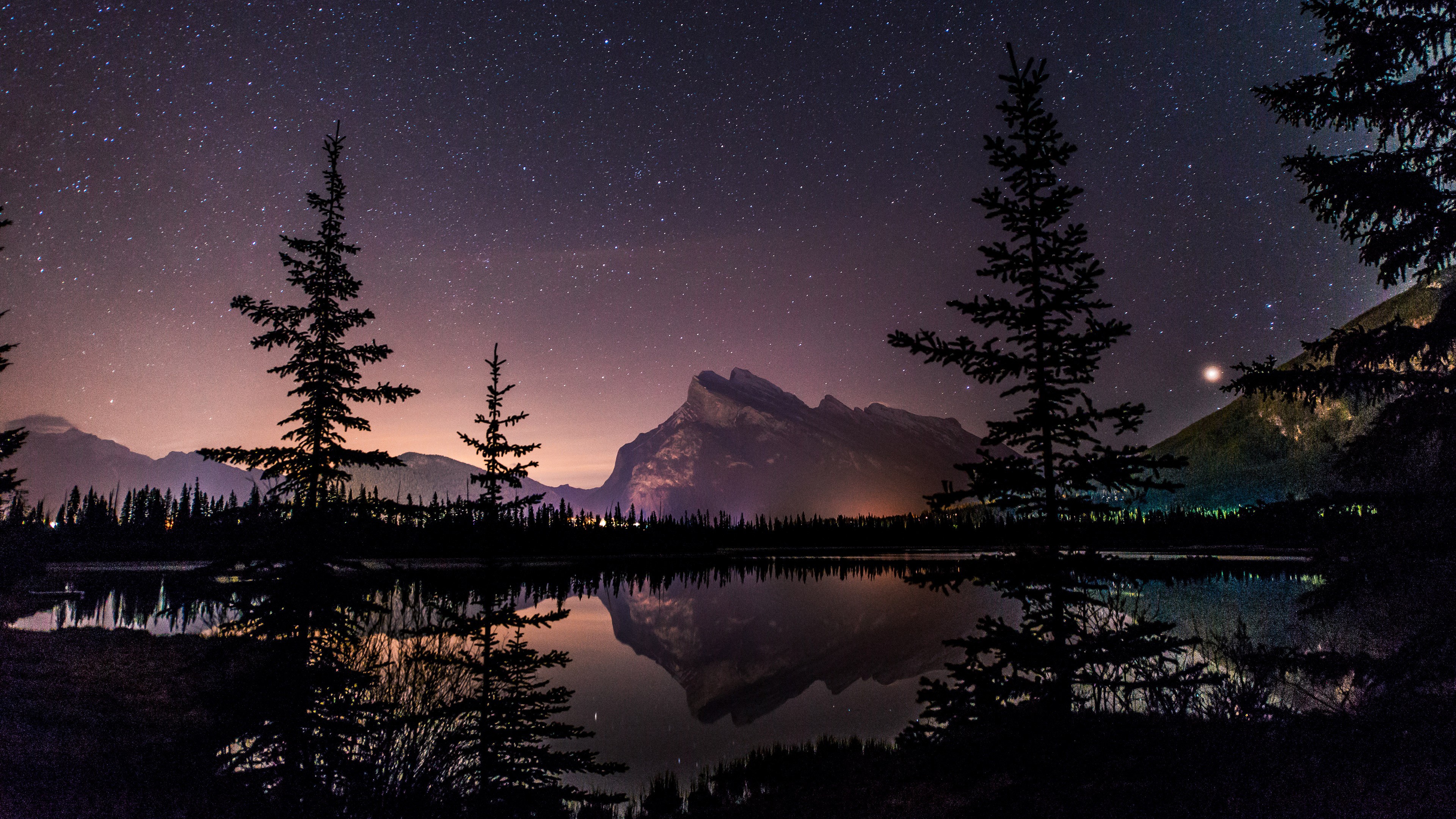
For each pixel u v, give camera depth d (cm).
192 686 2280
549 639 7250
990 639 1112
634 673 5441
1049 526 1069
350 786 1272
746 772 2350
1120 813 880
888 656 6059
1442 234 998
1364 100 1042
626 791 2291
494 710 1670
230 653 1252
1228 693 1352
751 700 4353
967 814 1101
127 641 3253
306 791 1192
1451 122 1012
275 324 1409
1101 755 1041
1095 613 1188
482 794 1482
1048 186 1094
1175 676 1062
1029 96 1105
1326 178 1062
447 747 1539
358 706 1318
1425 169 1030
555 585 12569
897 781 1612
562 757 1648
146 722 1798
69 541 12319
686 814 1828
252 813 1131
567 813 1780
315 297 1423
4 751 1377
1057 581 1052
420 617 2494
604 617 8944
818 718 3756
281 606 1245
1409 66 1055
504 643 1841
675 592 12331
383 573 1391
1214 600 5359
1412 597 974
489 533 1773
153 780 1265
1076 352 1055
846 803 1476
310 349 1390
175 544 12031
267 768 1256
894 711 3934
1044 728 1052
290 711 1226
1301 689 1252
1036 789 1012
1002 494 1102
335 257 1436
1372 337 1010
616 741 3275
